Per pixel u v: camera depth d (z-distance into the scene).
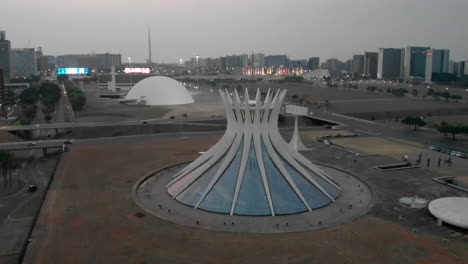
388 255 54.12
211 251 55.09
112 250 55.84
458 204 66.62
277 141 76.81
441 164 102.81
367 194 79.75
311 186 74.81
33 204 80.81
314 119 185.75
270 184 71.19
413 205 71.88
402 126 165.00
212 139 138.25
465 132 134.12
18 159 118.69
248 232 60.97
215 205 69.38
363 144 127.75
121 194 79.31
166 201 74.75
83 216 68.12
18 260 53.47
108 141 134.62
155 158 109.50
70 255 54.53
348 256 53.72
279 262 52.03
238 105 74.75
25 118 190.12
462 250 55.75
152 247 56.53
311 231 61.53
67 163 104.25
